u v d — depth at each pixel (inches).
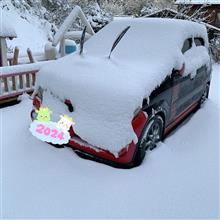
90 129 123.7
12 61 282.0
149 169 130.0
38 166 130.3
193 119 201.5
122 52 164.6
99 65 143.8
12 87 220.7
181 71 157.5
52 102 139.9
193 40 193.2
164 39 164.7
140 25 180.9
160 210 106.4
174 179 124.6
